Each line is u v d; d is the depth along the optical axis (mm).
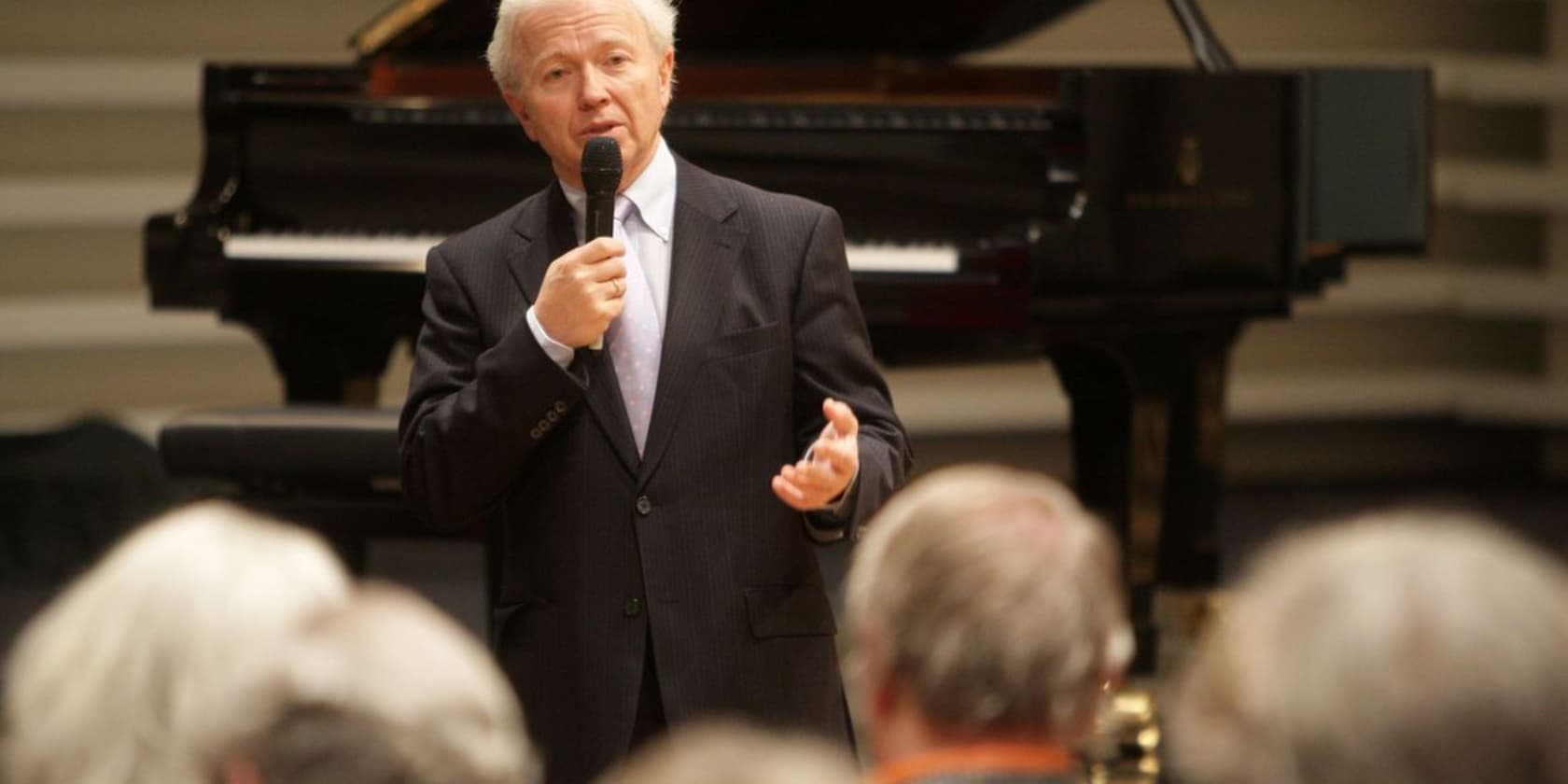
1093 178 11258
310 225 12273
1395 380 20844
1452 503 19188
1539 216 21094
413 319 11539
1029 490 3705
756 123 12039
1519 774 2607
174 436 10531
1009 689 3484
